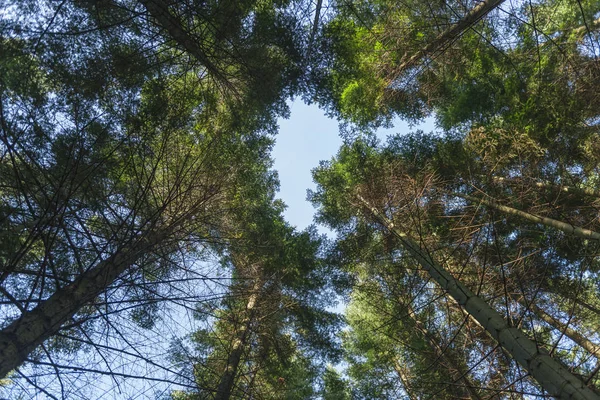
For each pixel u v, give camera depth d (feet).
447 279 21.61
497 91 35.06
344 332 43.98
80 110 18.67
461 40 36.81
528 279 25.55
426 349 29.55
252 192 38.55
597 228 29.17
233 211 31.19
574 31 30.78
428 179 31.78
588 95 30.71
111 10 19.98
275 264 38.88
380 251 36.60
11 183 16.31
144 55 21.80
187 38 22.34
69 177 17.19
